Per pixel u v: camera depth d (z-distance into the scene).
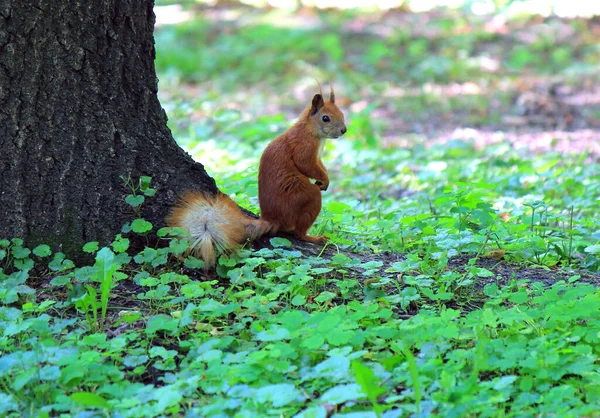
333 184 15.67
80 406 6.16
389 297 8.07
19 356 6.70
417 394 5.74
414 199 14.23
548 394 6.19
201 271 8.68
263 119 20.05
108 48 8.88
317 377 6.45
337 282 8.32
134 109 9.10
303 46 29.78
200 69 28.08
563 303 7.46
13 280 8.00
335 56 28.47
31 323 7.07
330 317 6.94
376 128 20.95
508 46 29.70
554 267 9.64
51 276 8.51
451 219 10.25
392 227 10.93
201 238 8.66
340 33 32.06
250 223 9.23
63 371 6.40
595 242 9.88
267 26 32.12
